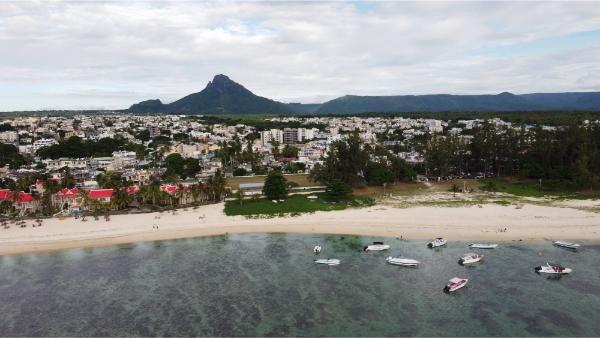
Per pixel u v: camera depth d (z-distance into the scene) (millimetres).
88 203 168250
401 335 80188
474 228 142125
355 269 111688
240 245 133125
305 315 88062
